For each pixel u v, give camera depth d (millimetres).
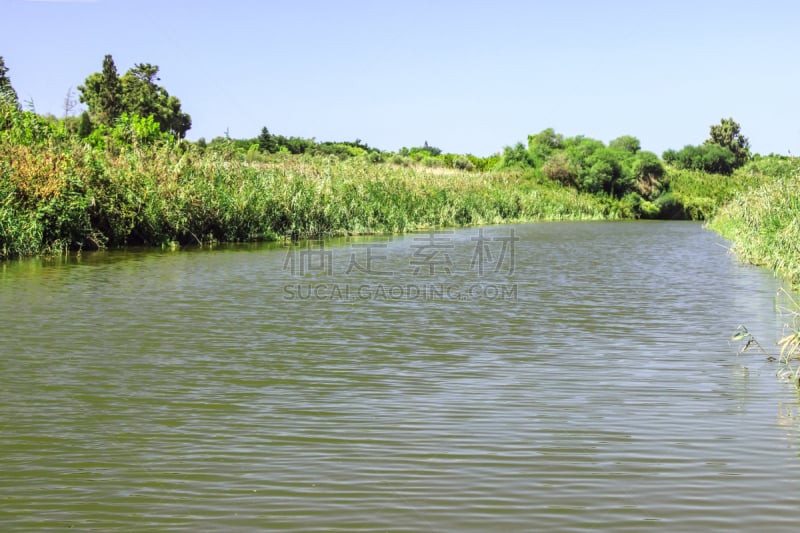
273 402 6371
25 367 7363
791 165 20516
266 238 22547
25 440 5469
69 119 33375
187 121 62344
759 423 5910
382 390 6750
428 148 87125
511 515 4359
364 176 29875
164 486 4707
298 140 66062
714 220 35500
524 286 13438
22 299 11070
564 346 8508
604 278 14711
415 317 10234
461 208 34281
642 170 55875
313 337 8867
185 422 5867
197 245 20297
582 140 60719
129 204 19375
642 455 5254
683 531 4188
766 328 9562
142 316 9961
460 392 6703
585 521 4293
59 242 17500
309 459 5137
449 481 4801
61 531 4141
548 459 5176
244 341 8602
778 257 15359
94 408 6180
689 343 8695
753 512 4410
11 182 17125
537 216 42500
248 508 4414
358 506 4449
